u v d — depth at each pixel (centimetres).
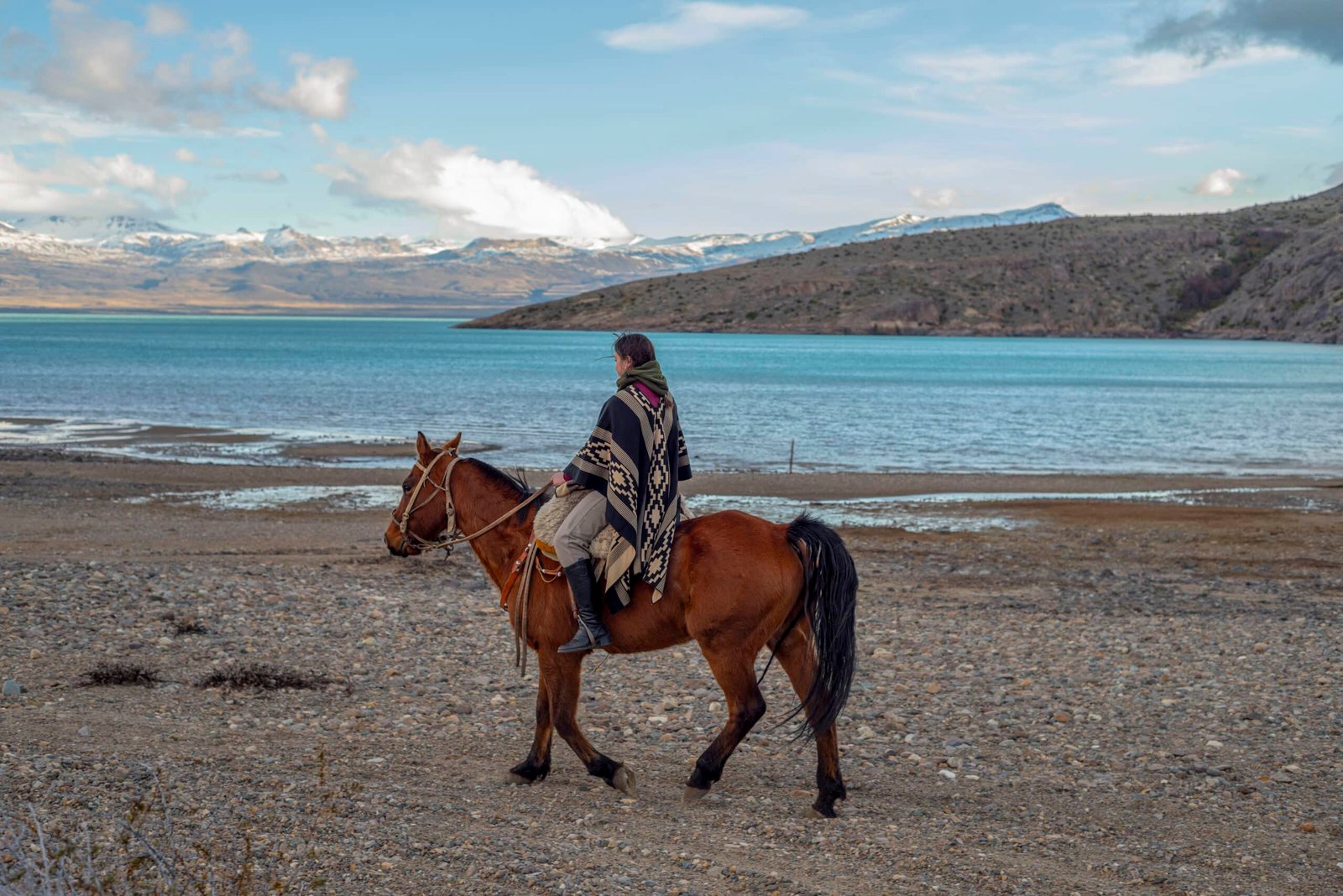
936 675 1069
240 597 1324
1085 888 571
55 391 6681
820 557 646
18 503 2333
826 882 568
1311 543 2098
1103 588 1638
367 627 1216
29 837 540
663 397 668
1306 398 7144
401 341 18462
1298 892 574
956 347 16450
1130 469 3522
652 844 611
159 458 3394
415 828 612
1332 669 1102
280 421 4881
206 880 516
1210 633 1287
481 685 991
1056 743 847
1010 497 2788
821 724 649
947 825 662
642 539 646
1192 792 734
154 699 887
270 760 729
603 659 1116
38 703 852
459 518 742
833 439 4384
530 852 582
